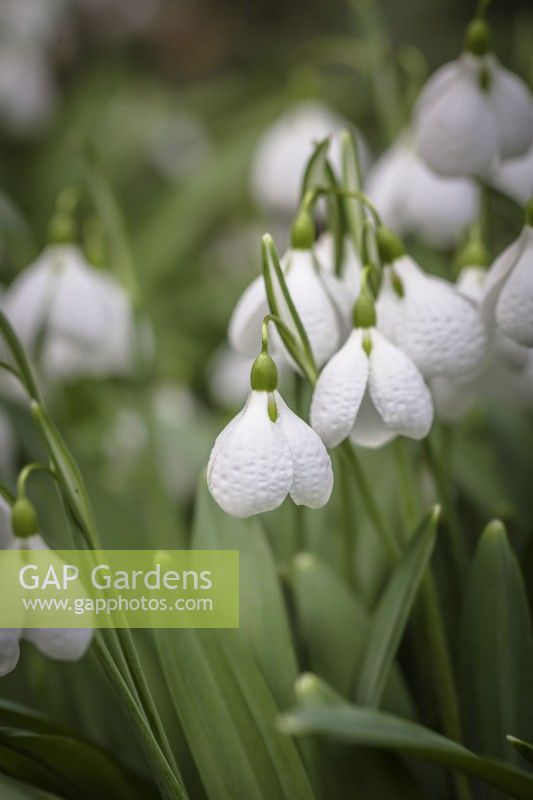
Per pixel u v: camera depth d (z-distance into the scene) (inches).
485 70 16.8
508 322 15.1
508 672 15.9
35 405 14.4
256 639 16.4
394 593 15.7
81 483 14.8
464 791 16.2
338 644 16.7
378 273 15.6
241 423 13.9
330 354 15.3
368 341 14.5
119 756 15.9
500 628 15.9
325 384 14.5
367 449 20.4
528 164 20.3
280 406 14.0
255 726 15.2
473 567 15.9
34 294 20.6
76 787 15.9
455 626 17.4
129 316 22.0
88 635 14.1
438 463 17.1
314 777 15.9
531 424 22.1
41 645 14.0
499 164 17.9
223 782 15.2
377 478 20.1
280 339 15.4
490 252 20.3
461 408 17.5
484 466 22.3
